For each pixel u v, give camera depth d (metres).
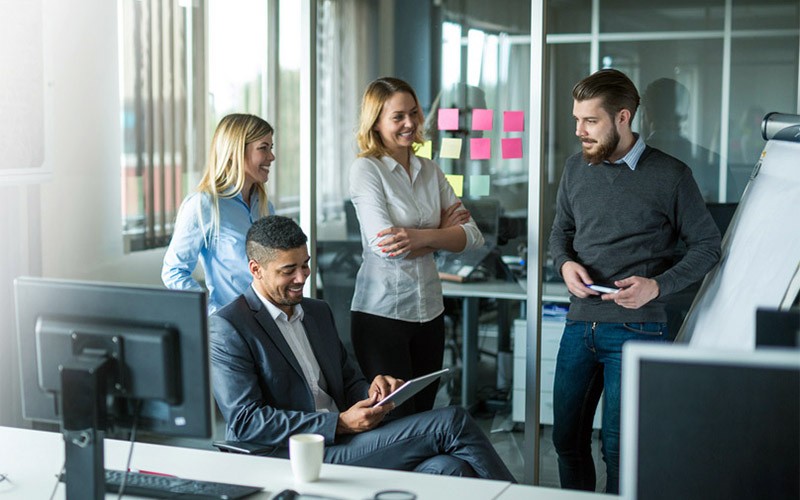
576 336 3.34
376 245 3.46
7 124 3.60
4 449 2.45
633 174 3.19
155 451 2.44
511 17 3.68
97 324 1.98
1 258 3.92
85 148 4.37
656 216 3.18
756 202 3.14
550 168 3.71
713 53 3.54
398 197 3.54
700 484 1.41
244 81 4.53
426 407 3.65
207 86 4.75
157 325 1.94
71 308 2.00
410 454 2.76
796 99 3.46
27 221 4.05
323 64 4.01
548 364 3.73
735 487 1.40
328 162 4.03
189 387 1.94
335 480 2.19
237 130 3.37
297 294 2.86
